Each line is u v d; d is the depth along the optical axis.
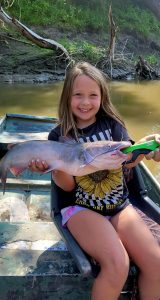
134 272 0.73
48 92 3.07
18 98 2.81
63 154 0.72
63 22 4.64
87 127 0.81
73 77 0.80
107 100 0.83
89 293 0.77
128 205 0.78
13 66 3.66
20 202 1.14
